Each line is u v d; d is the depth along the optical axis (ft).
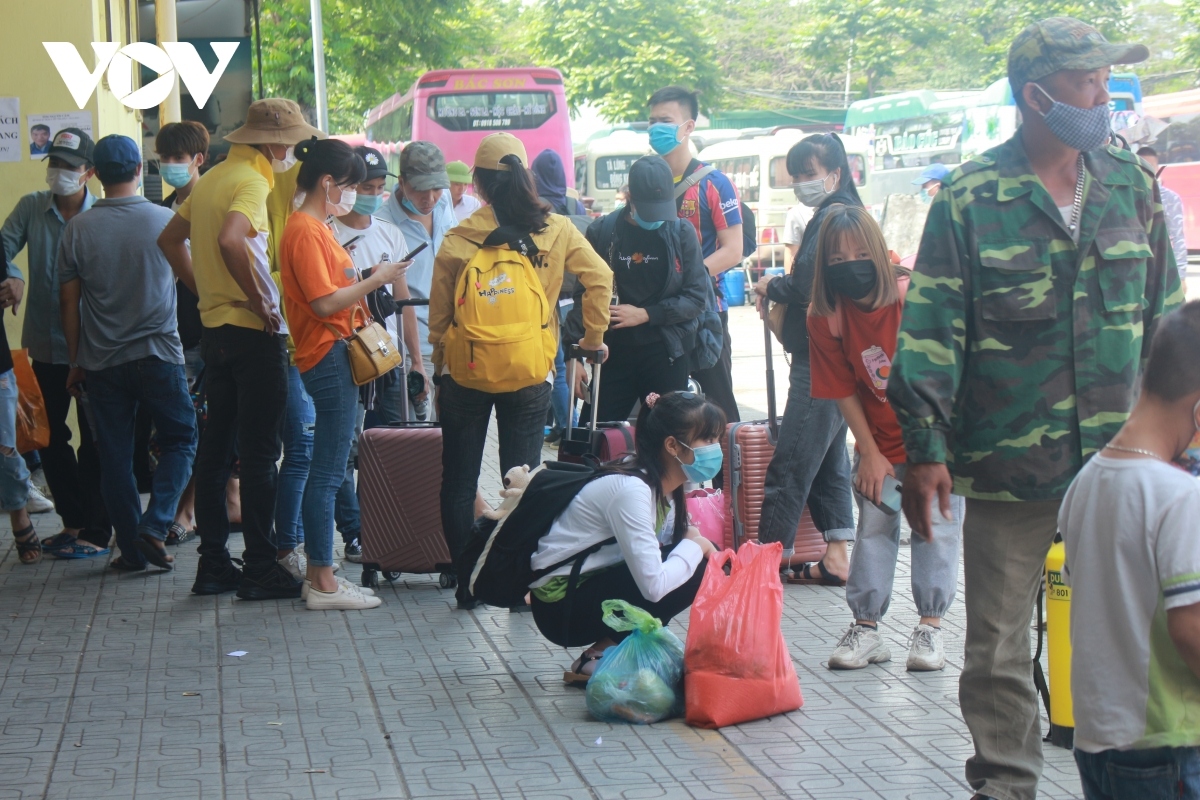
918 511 10.51
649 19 152.76
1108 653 8.34
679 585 14.75
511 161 18.25
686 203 23.00
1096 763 8.49
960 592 19.81
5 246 23.27
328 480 19.03
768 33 194.08
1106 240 10.39
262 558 19.83
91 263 20.48
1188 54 146.41
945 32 161.58
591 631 15.28
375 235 22.72
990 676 10.96
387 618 18.81
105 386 20.86
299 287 18.26
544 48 154.61
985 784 10.99
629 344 20.49
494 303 17.99
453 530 18.94
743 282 92.12
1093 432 10.45
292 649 17.21
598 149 110.22
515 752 13.43
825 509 20.56
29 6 28.71
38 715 14.64
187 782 12.65
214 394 19.74
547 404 18.81
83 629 18.20
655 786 12.48
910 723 14.19
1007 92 96.43
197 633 17.98
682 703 14.53
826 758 13.16
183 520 24.36
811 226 19.17
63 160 22.61
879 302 14.42
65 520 23.16
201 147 22.17
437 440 20.25
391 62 100.32
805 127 133.08
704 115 152.56
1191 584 7.85
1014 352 10.51
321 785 12.56
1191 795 8.22
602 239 20.75
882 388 14.67
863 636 16.34
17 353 22.34
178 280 23.03
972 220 10.54
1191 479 8.11
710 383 22.63
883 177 111.75
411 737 13.91
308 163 18.47
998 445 10.63
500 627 18.30
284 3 93.35
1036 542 10.89
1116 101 87.51
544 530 14.98
